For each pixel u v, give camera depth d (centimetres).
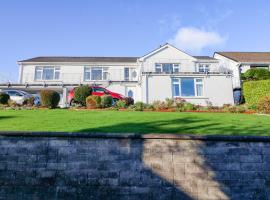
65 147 956
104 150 950
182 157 943
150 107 2078
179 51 3506
